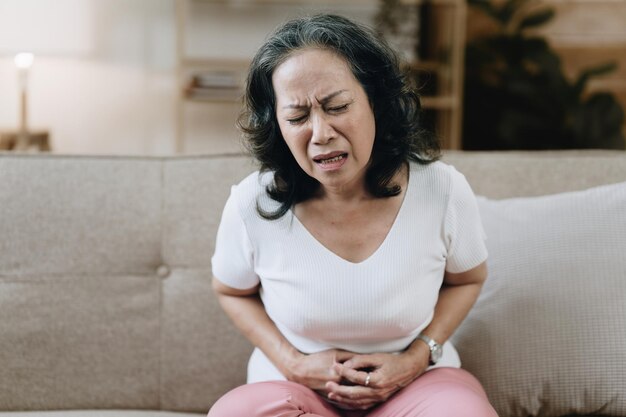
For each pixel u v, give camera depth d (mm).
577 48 4086
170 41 3736
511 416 1460
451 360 1387
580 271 1467
